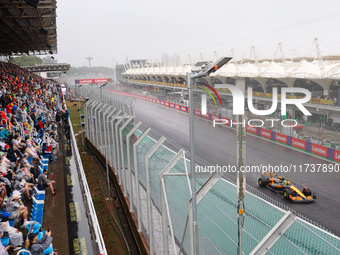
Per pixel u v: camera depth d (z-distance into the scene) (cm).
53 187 1255
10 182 1023
